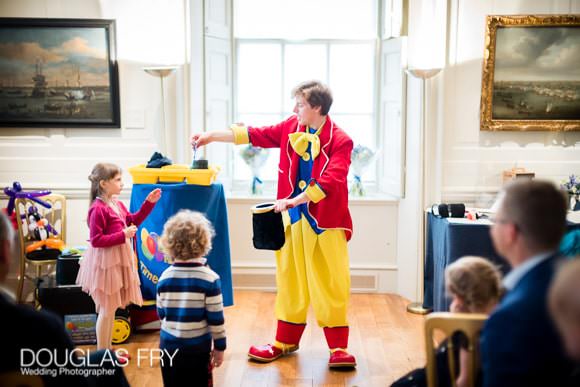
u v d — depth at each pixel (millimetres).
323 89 3545
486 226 4055
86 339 4016
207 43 5156
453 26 4859
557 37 4859
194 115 5055
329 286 3656
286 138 3705
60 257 4113
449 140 4961
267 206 3559
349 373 3639
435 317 1926
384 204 5164
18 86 5023
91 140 5105
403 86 4969
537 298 1605
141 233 4098
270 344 3994
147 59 5020
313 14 5555
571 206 4695
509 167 5008
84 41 4980
